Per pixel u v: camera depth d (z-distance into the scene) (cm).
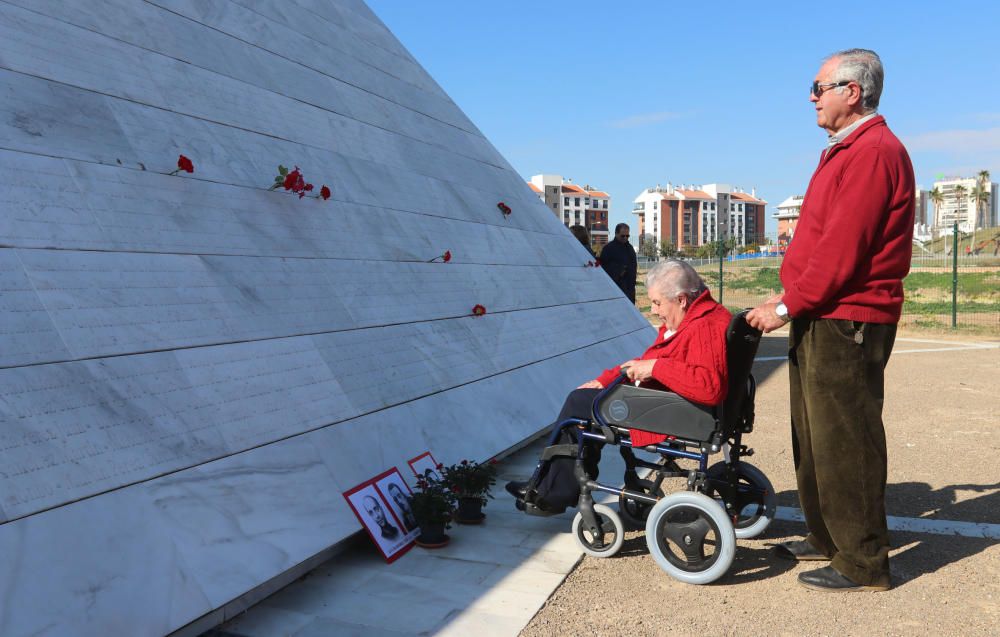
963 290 2552
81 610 239
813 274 314
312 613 301
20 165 340
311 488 349
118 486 279
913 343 1384
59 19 427
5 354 281
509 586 330
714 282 3077
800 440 358
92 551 255
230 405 348
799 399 355
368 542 376
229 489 314
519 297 704
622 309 943
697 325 338
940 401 797
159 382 325
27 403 274
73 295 321
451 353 538
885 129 319
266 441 349
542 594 322
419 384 481
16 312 295
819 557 365
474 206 761
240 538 302
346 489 366
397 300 528
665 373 336
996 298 2388
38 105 373
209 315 375
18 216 324
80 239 342
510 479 499
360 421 410
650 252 9225
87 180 366
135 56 460
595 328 806
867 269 319
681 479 498
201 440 322
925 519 425
